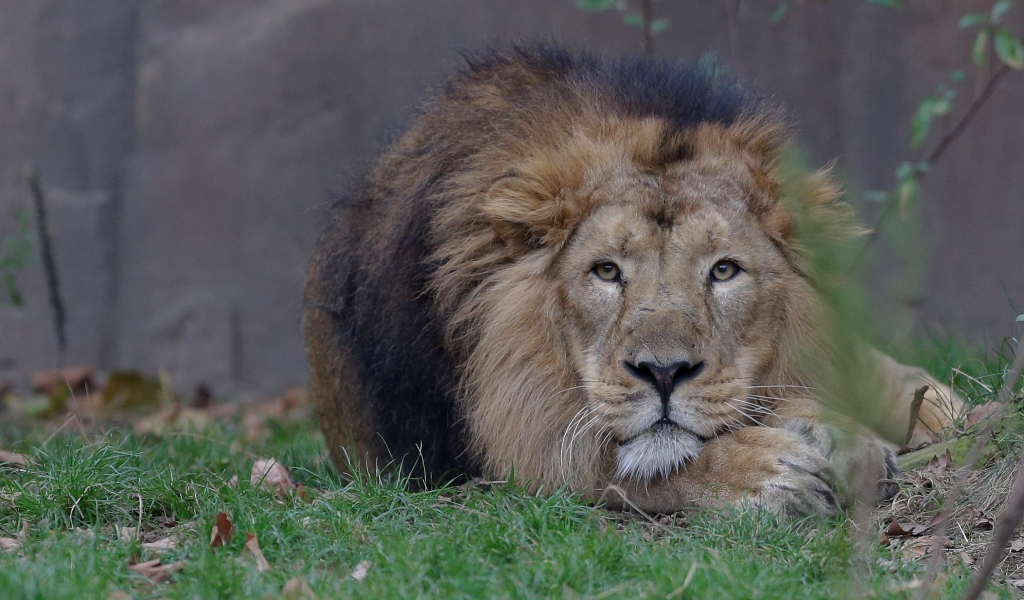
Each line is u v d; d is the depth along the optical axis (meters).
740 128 10.03
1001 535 6.48
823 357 9.69
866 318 8.63
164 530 9.15
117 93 25.52
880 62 22.47
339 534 8.62
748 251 9.37
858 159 22.61
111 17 25.53
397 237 10.30
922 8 22.17
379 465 11.16
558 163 9.66
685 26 22.94
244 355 24.88
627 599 7.19
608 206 9.41
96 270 25.39
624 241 9.23
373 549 8.17
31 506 9.36
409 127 11.80
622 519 9.45
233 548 8.35
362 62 24.58
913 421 11.07
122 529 8.94
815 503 8.82
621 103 10.13
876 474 9.05
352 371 11.26
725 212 9.38
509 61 11.12
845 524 8.49
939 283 21.80
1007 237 21.81
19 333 25.08
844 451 8.99
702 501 9.19
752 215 9.53
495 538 8.25
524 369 9.70
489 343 9.75
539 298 9.66
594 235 9.38
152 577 7.89
